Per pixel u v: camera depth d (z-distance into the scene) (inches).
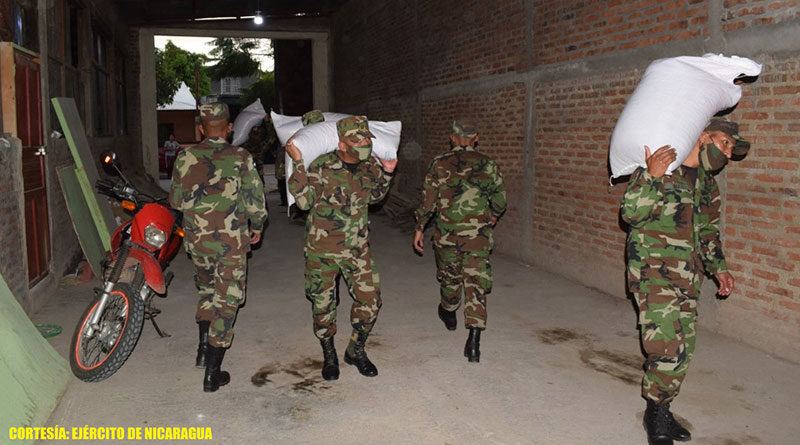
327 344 165.9
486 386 161.3
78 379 160.6
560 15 269.7
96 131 409.1
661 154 120.5
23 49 207.6
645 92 132.6
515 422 141.6
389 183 165.8
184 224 157.2
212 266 160.1
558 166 277.3
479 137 347.3
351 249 158.9
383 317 221.1
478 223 175.3
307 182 153.4
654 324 126.7
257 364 176.4
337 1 612.4
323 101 675.4
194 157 154.8
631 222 126.5
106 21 464.4
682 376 127.4
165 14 573.9
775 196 177.3
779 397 153.8
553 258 285.1
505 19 314.5
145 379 163.8
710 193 134.3
